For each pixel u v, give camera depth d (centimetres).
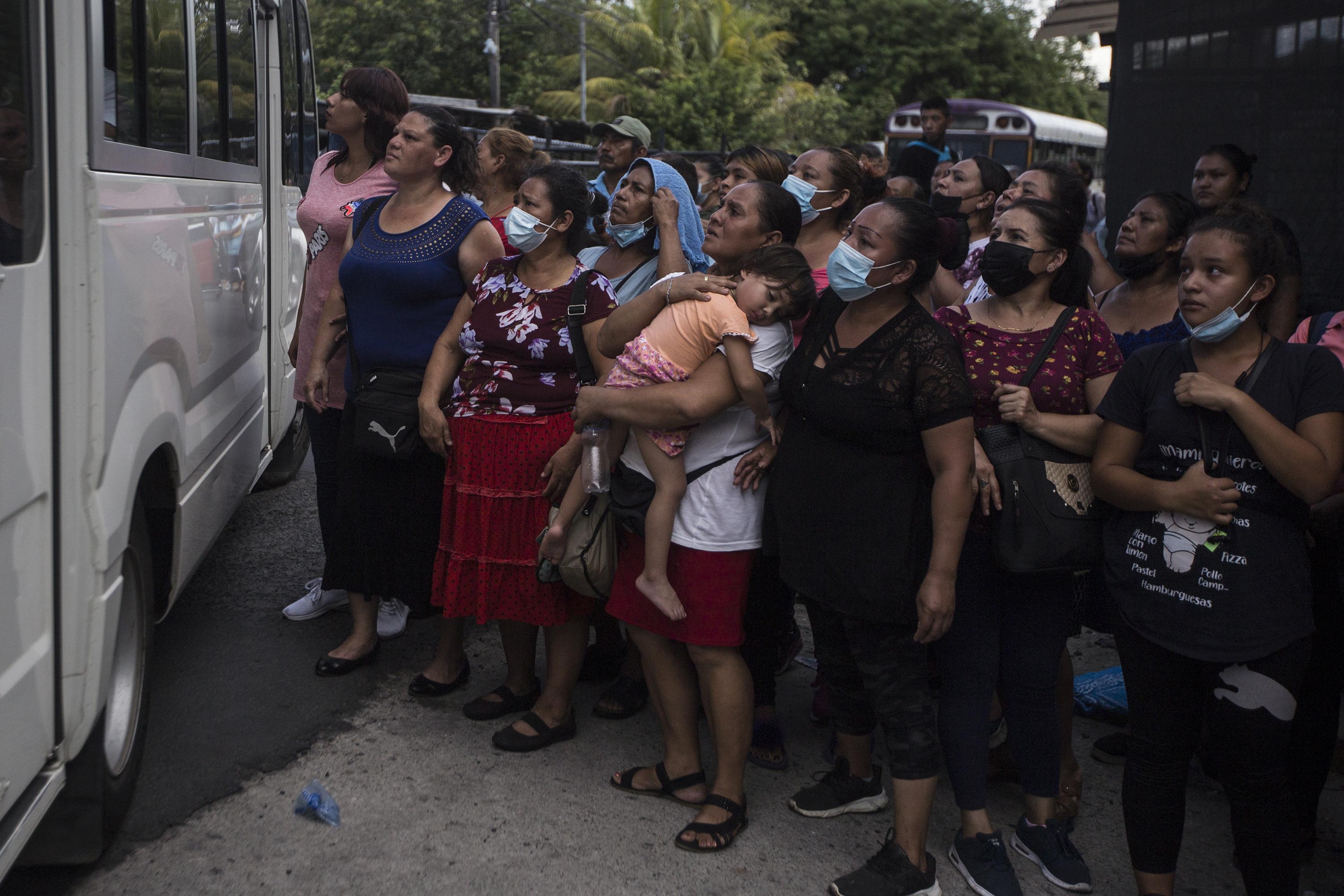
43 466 230
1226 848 325
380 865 297
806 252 375
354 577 397
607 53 3147
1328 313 489
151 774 335
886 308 279
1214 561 252
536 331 345
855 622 290
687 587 308
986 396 294
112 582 267
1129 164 790
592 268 378
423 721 379
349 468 393
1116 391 277
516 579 352
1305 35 558
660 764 341
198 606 470
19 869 288
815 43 3925
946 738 301
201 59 382
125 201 283
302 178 670
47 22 232
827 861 310
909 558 280
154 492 333
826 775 340
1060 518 283
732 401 296
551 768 352
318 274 438
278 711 380
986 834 298
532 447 347
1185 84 696
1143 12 759
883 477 281
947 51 3912
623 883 295
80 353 241
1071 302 309
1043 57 4169
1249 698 251
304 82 696
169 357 324
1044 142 2239
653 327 301
